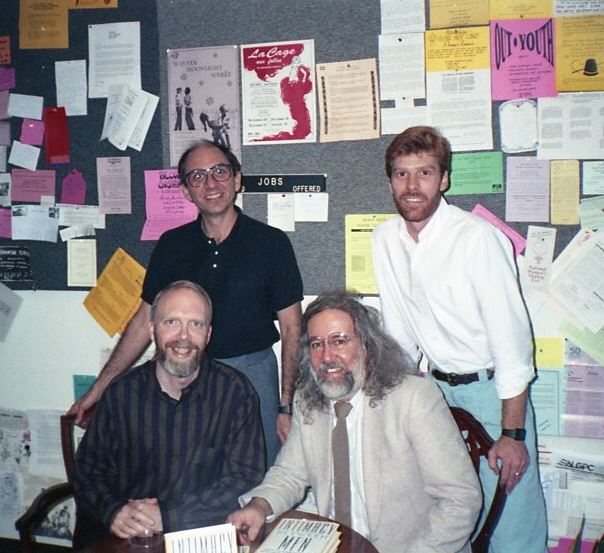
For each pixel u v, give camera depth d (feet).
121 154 8.11
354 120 7.41
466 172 7.22
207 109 7.79
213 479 5.57
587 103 6.91
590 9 6.82
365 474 5.03
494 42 7.02
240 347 6.84
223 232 6.88
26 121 8.38
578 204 7.02
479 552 5.33
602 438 7.16
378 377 5.10
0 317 8.70
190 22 7.73
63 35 8.14
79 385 8.55
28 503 8.79
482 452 5.54
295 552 4.13
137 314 7.23
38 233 8.47
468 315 5.99
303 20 7.43
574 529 7.29
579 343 7.13
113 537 4.63
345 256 7.60
